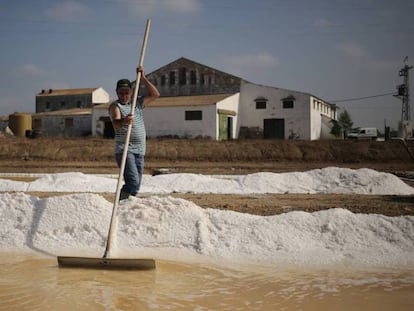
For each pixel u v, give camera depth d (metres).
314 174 11.85
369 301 4.08
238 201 8.54
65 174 12.55
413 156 26.36
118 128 6.53
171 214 6.21
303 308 3.92
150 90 6.86
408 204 8.09
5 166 22.53
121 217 6.24
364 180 11.06
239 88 39.19
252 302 4.07
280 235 5.81
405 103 49.44
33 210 6.47
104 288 4.44
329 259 5.30
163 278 4.75
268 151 27.08
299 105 37.31
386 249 5.50
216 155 26.64
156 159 26.11
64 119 40.75
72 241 5.95
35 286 4.48
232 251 5.57
